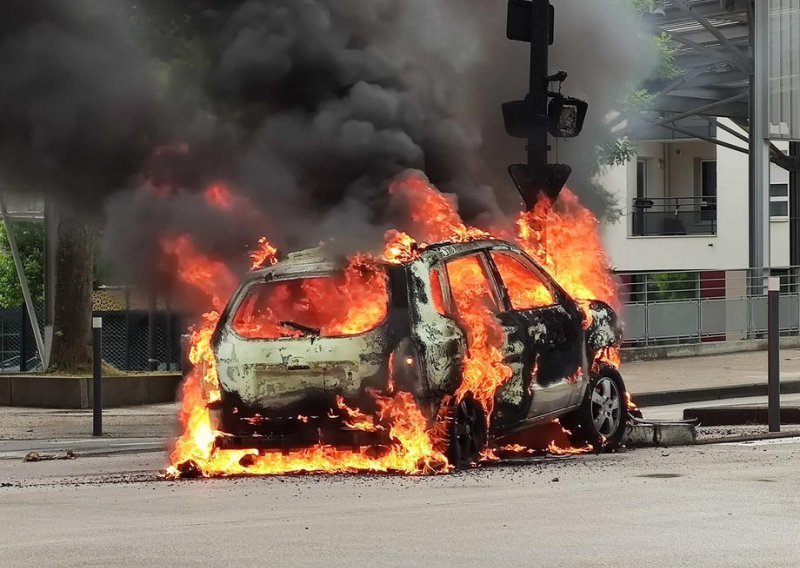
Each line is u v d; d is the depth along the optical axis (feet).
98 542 31.35
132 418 79.25
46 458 57.11
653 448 53.26
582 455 50.42
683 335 126.82
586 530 32.07
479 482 41.78
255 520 34.53
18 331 136.46
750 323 133.39
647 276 124.16
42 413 84.17
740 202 202.80
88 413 83.82
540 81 61.46
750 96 138.41
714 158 214.28
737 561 28.12
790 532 31.65
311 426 45.11
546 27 61.41
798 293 138.41
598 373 51.42
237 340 46.09
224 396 46.03
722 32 151.23
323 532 32.24
